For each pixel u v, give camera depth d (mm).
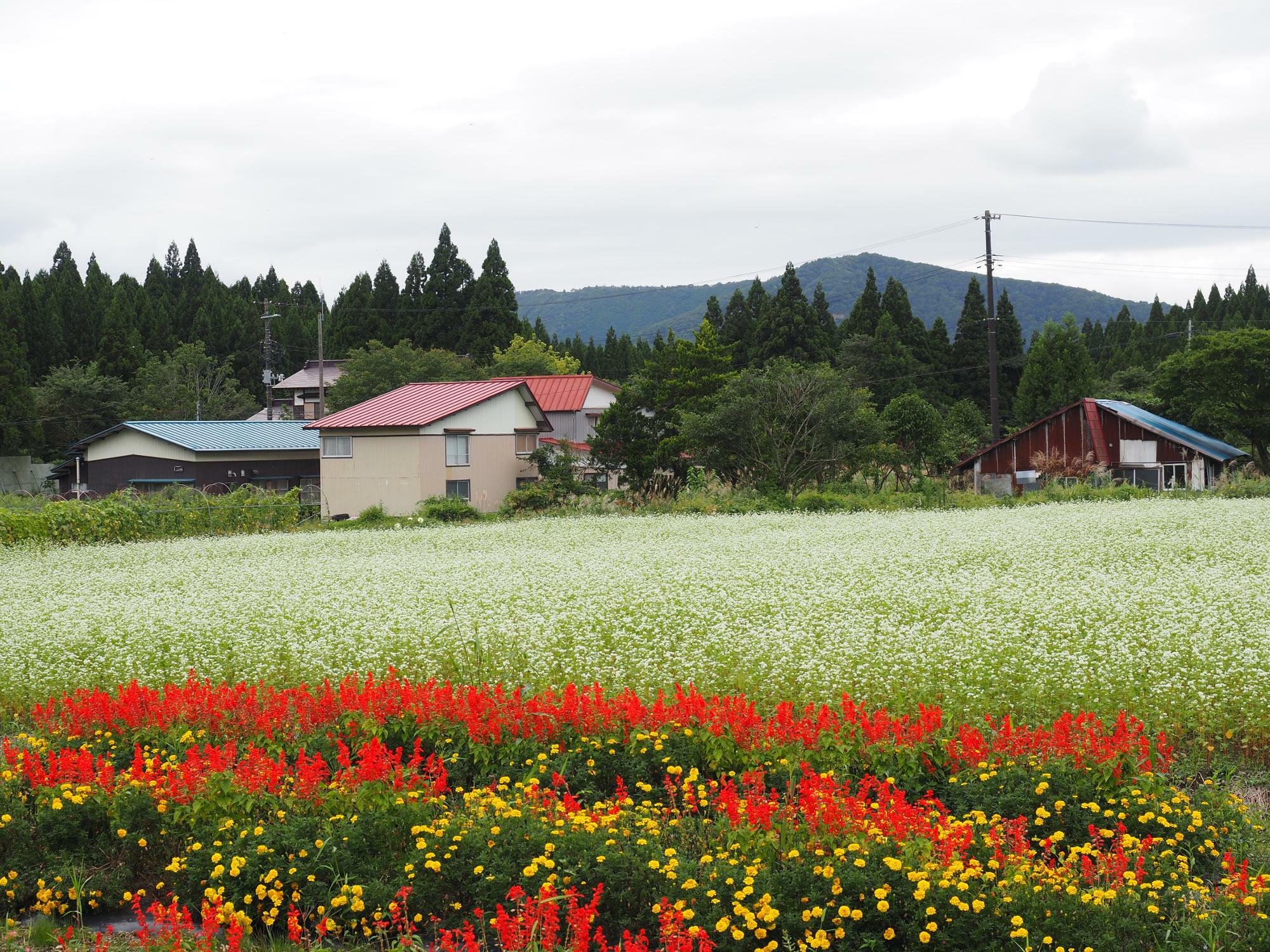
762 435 35406
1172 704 9016
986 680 9750
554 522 28609
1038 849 6848
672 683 10211
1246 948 5426
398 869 6605
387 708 8734
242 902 6559
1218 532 20141
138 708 8953
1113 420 41562
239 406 71000
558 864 6371
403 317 78250
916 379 66625
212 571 19594
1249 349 41469
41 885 6934
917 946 5723
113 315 74812
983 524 23344
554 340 95500
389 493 37375
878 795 7227
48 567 21203
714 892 5996
